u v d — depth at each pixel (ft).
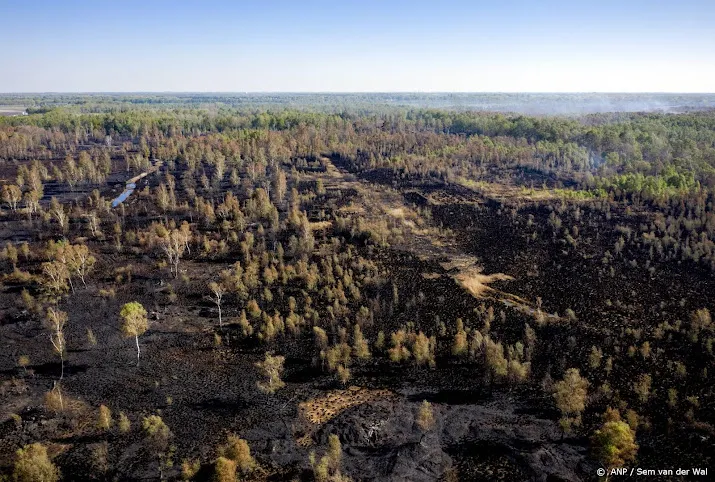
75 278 397.80
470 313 342.64
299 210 545.85
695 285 369.91
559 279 393.91
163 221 517.14
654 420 239.71
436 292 372.58
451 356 300.81
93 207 554.87
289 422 244.63
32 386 272.92
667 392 257.34
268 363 267.39
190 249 453.58
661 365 278.67
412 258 431.43
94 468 213.05
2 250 431.02
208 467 214.48
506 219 522.88
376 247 451.94
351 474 211.61
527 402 258.78
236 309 358.43
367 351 293.43
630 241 447.01
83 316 345.10
